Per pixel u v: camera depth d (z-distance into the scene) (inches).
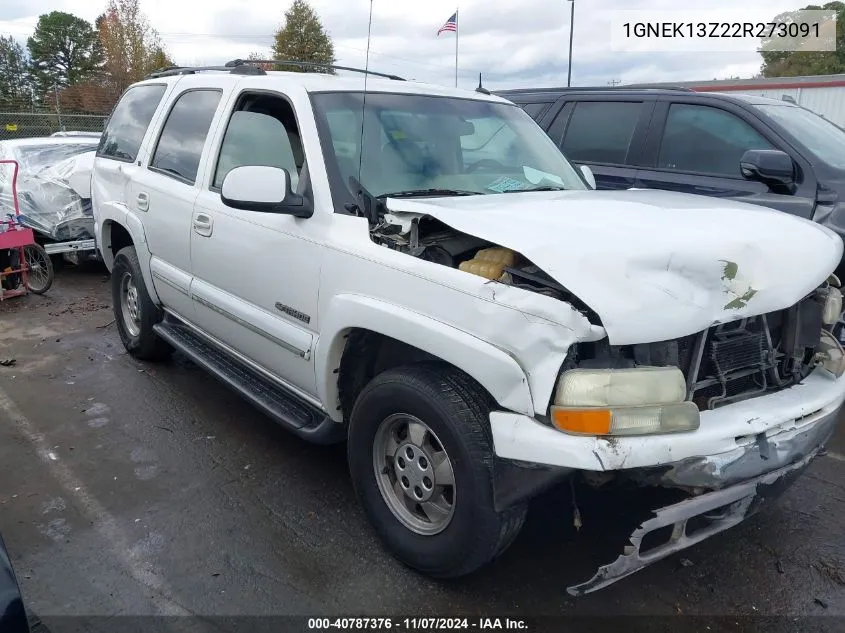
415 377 109.3
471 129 155.2
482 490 101.9
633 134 239.0
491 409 103.5
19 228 295.1
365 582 118.0
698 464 93.4
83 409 185.8
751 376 110.0
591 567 121.7
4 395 195.2
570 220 108.3
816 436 107.0
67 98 1534.2
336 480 150.8
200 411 184.9
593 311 93.4
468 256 116.6
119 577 118.6
